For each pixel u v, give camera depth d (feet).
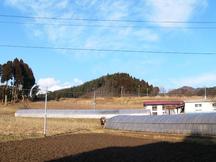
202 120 143.95
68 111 302.04
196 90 583.99
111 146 126.41
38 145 127.95
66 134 178.29
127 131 184.44
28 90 515.91
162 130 163.73
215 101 269.23
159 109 290.76
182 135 152.25
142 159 94.22
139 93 604.08
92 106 426.51
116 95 615.16
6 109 389.39
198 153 105.40
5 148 117.50
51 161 90.94
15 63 525.34
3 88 509.35
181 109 284.20
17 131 180.96
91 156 100.12
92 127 215.72
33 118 287.89
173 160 92.02
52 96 585.22
